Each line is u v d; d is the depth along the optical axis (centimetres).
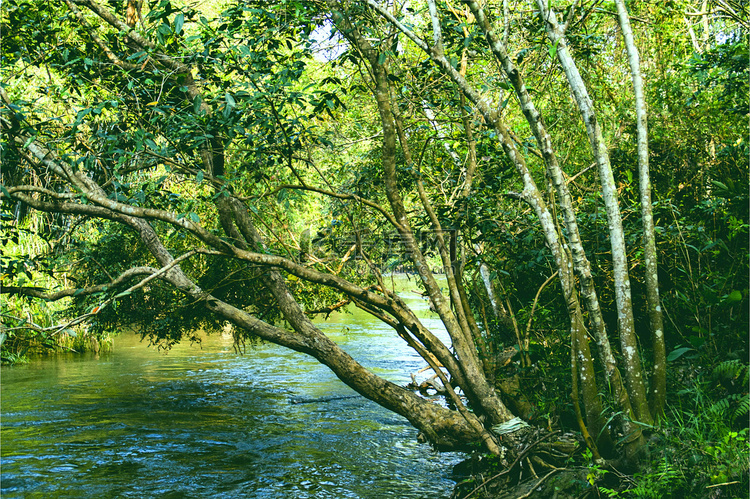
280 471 789
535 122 538
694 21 1005
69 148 723
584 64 801
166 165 656
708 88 818
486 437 642
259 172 713
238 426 996
